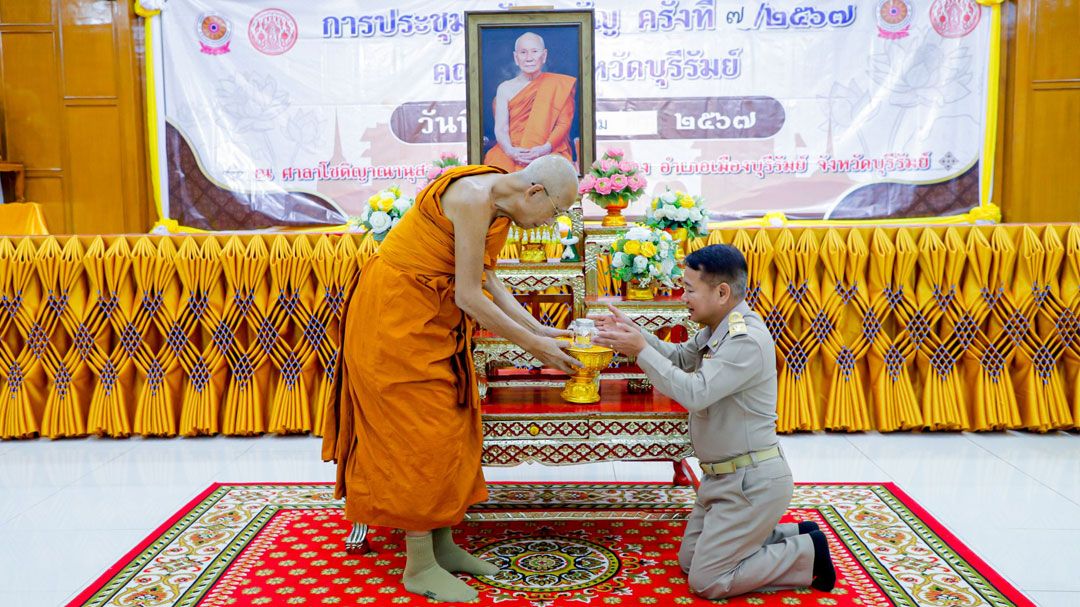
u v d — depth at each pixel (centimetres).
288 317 398
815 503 305
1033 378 388
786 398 396
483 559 261
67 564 259
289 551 266
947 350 392
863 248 391
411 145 618
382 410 229
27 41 617
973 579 239
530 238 295
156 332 403
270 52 613
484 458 260
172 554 262
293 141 620
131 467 361
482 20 369
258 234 402
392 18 610
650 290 287
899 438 394
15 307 395
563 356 247
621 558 261
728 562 227
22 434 400
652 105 610
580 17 369
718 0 601
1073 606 223
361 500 236
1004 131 606
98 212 627
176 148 621
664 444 260
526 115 372
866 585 236
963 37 596
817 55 602
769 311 393
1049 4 586
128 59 614
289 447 391
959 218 607
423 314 228
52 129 623
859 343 394
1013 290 387
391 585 240
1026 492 318
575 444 260
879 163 607
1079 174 599
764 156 611
